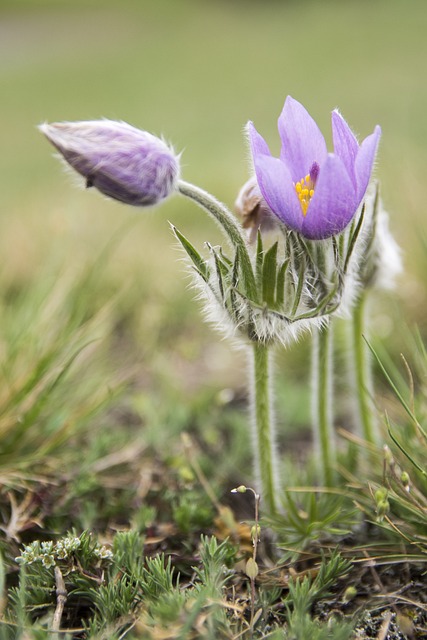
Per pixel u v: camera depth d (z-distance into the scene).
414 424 0.42
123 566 0.40
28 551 0.39
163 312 0.59
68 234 0.62
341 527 0.42
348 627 0.37
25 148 1.41
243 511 0.45
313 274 0.38
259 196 0.39
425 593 0.39
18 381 0.46
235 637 0.37
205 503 0.44
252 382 0.41
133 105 1.85
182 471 0.44
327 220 0.37
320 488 0.43
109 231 0.71
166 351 0.57
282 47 2.62
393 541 0.41
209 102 1.82
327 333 0.41
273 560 0.41
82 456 0.46
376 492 0.39
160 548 0.42
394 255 0.42
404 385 0.45
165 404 0.52
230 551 0.40
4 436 0.45
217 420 0.51
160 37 3.16
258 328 0.38
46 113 1.80
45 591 0.39
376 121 1.33
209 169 0.99
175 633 0.36
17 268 0.64
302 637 0.36
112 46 3.01
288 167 0.39
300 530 0.41
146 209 0.39
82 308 0.49
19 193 0.93
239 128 1.46
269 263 0.38
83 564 0.39
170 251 0.69
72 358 0.45
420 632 0.38
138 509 0.44
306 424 0.51
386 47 2.34
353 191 0.37
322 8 3.40
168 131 1.49
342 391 0.52
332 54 2.36
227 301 0.38
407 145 0.93
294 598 0.38
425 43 2.33
